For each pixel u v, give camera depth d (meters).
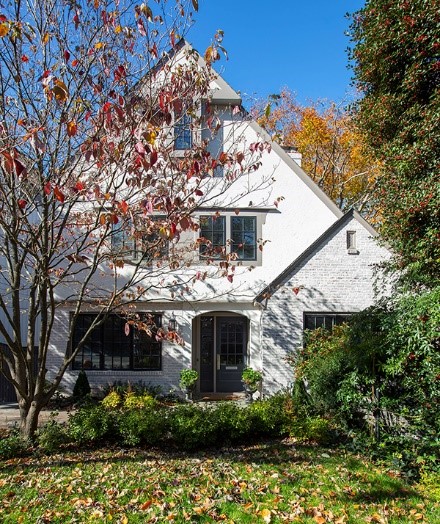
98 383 14.37
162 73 10.38
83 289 8.70
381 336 8.51
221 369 15.45
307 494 6.32
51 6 7.70
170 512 5.62
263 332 13.96
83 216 10.44
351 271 14.21
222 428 8.89
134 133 6.52
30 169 7.38
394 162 9.88
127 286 8.60
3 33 5.32
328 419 9.70
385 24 9.52
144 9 6.29
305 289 14.10
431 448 7.23
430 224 9.12
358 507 5.92
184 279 14.38
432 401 7.33
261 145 8.41
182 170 7.86
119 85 7.85
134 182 7.02
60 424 9.34
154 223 6.74
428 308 7.28
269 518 5.46
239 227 14.96
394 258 11.52
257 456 8.19
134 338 14.58
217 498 6.11
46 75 5.96
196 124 8.85
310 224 15.14
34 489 6.35
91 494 6.15
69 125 5.91
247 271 14.80
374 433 8.54
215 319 15.58
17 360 8.73
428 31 8.88
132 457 8.07
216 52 7.88
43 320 8.70
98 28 7.64
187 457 8.14
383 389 8.35
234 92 14.60
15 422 10.64
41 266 8.05
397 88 9.89
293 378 13.79
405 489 6.73
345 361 9.30
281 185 15.20
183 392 14.41
